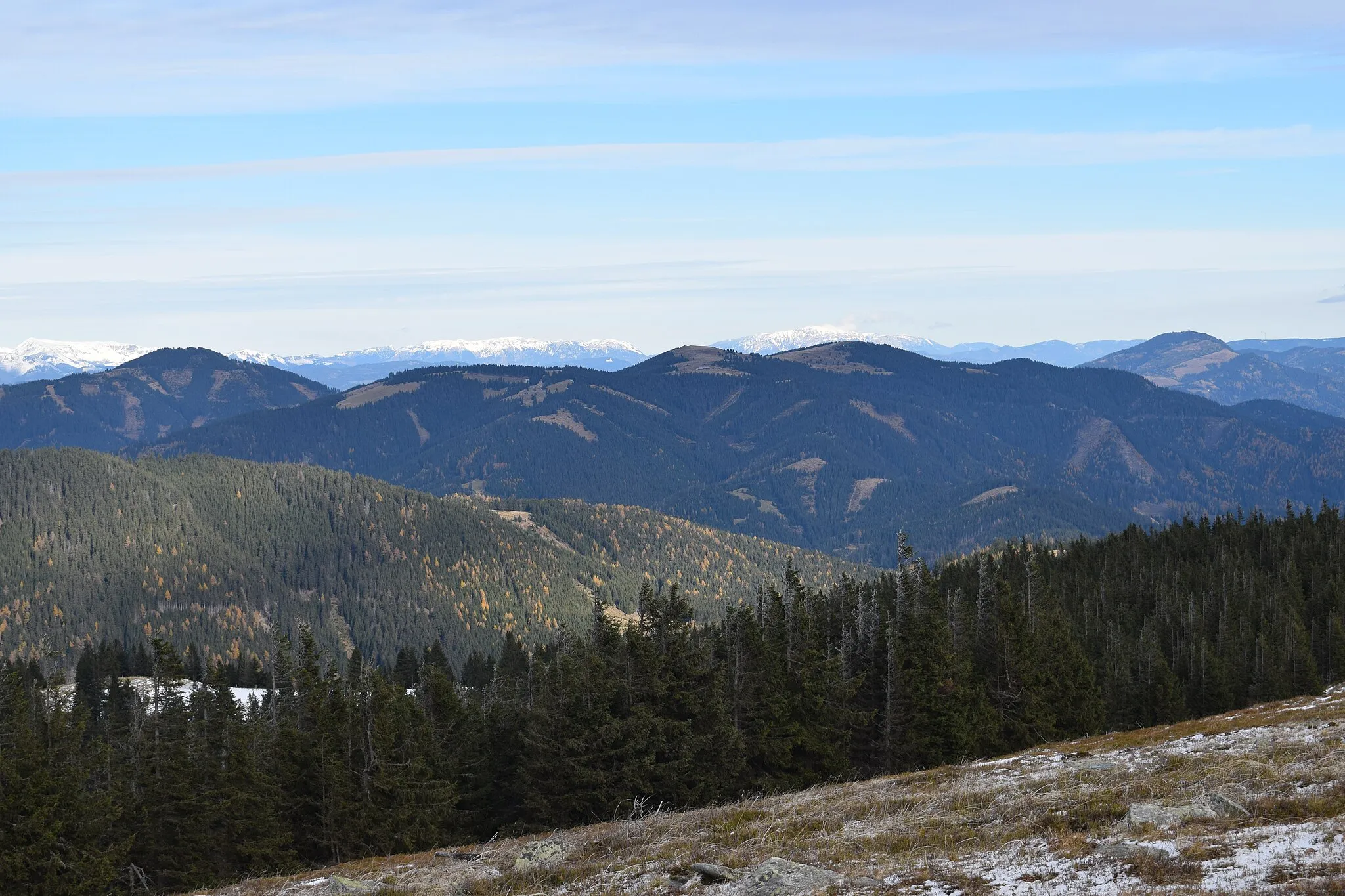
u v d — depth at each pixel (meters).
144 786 61.34
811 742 65.44
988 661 80.12
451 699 65.62
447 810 56.91
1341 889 16.83
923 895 21.88
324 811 57.81
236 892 37.72
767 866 25.28
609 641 67.06
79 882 50.22
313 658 80.31
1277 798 24.77
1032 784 35.16
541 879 30.25
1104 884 20.14
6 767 50.69
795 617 74.12
